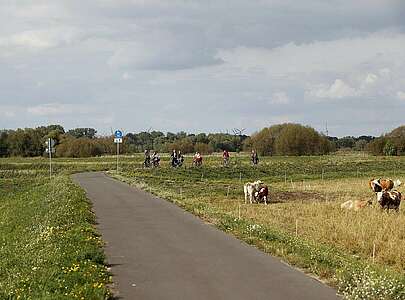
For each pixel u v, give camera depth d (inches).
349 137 6058.1
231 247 684.7
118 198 1305.4
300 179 2257.6
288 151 4266.7
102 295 448.1
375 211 1091.9
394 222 916.0
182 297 462.9
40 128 5027.1
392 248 717.3
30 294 450.6
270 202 1385.3
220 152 4830.2
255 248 677.9
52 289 461.1
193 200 1316.4
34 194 1630.2
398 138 4195.4
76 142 4192.9
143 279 526.3
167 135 6063.0
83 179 2014.0
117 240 741.9
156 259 617.3
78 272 508.4
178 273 550.0
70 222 854.5
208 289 487.5
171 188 1675.7
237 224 848.3
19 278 506.9
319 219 987.9
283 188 1807.3
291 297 458.0
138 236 772.6
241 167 2568.9
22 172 2716.5
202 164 2768.2
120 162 3149.6
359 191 1657.2
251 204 1318.9
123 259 618.8
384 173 2541.8
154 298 461.1
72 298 429.7
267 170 2559.1
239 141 5428.2
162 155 4062.5
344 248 742.5
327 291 476.1
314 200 1424.7
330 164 2930.6
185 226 863.7
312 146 4288.9
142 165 2783.0
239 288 489.1
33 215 1155.3
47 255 590.6
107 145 4330.7
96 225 882.1
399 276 530.3
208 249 672.4
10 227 1144.8
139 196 1353.3
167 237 762.8
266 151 4375.0
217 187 1755.7
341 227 872.3
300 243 691.4
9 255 705.0
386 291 444.1
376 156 3927.2
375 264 633.6
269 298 455.8
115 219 950.4
